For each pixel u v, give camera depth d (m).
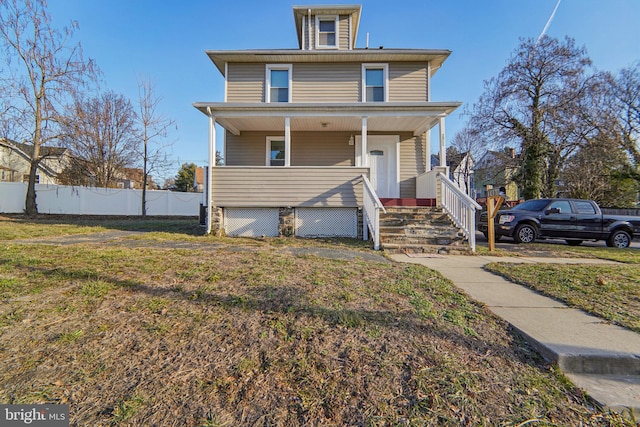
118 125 20.78
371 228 7.57
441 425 1.63
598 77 15.62
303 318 2.75
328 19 11.59
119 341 2.32
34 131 14.24
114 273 3.90
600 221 9.20
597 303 3.33
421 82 10.75
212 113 8.84
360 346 2.33
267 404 1.75
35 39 13.33
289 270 4.29
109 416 1.62
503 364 2.20
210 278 3.78
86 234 8.36
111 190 18.64
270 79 10.80
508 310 3.12
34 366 2.01
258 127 10.53
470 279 4.36
